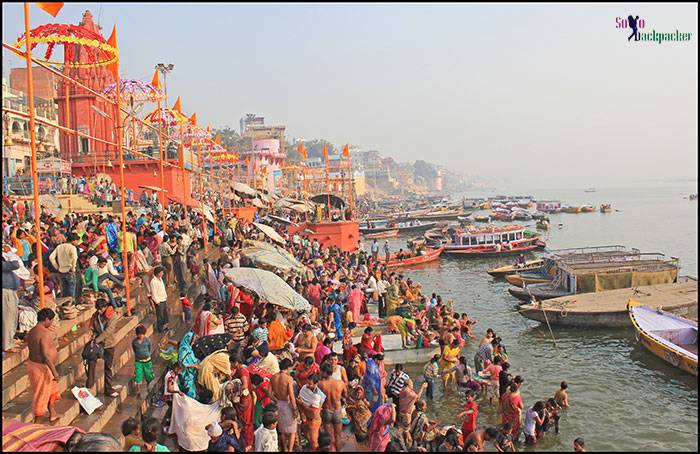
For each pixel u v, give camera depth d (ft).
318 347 45.57
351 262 112.57
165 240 62.44
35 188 34.91
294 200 167.53
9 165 123.44
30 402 30.76
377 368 42.65
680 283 94.02
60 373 34.76
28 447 24.06
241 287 53.57
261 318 48.60
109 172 116.98
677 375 60.59
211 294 58.08
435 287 117.80
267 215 151.33
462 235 160.56
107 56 55.31
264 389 36.58
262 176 225.76
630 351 69.15
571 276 96.99
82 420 31.73
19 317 35.63
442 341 57.77
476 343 71.72
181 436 33.19
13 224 54.65
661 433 47.24
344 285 75.56
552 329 79.82
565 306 81.35
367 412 39.65
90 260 44.27
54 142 148.87
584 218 323.37
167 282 58.95
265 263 67.72
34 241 49.47
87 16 109.40
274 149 288.30
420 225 237.45
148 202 100.78
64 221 64.59
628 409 52.03
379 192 620.49
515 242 161.38
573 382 59.16
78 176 115.44
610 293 88.58
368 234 222.28
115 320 35.37
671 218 317.01
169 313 53.67
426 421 40.60
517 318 87.51
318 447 32.65
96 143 119.75
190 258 61.82
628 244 200.44
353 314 70.85
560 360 66.54
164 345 44.91
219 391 35.09
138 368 36.27
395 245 204.13
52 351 29.78
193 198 132.26
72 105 118.83
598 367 63.72
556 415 47.03
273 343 47.85
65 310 40.65
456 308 96.73
